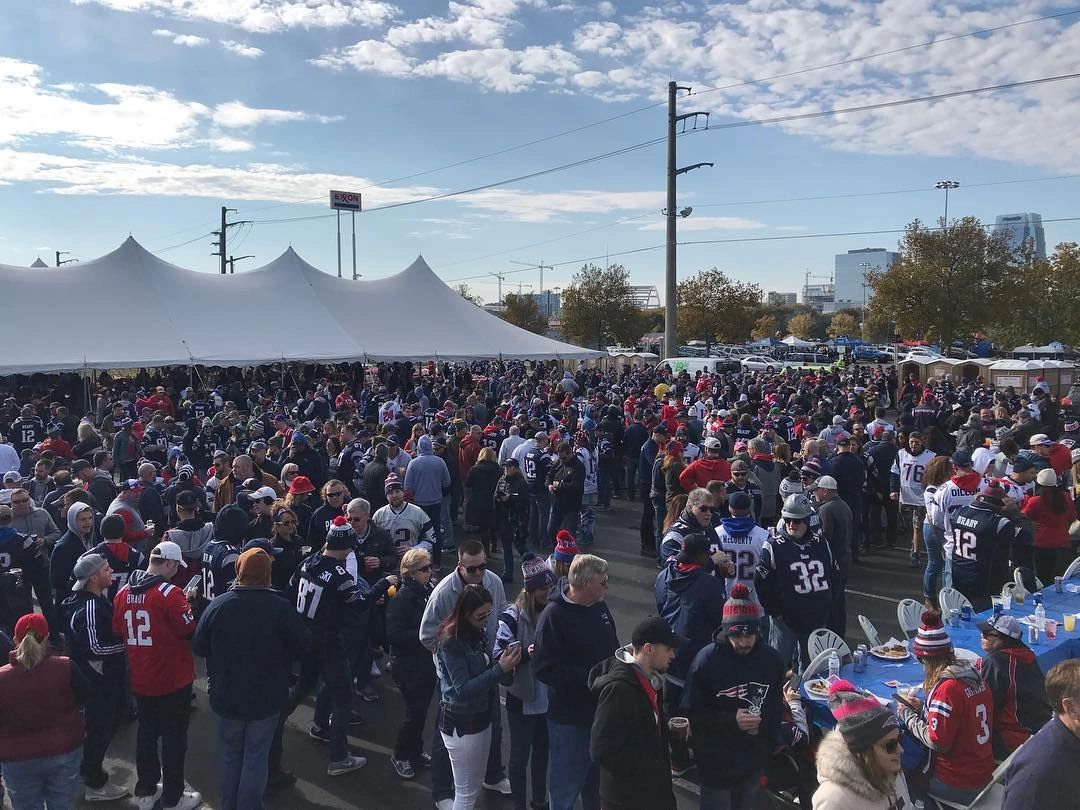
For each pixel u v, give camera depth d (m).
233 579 6.02
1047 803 2.94
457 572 5.04
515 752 4.84
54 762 4.39
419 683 5.42
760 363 39.81
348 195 58.78
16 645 4.37
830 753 3.06
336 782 5.50
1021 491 9.59
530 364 37.97
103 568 5.46
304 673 5.59
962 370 31.30
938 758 4.48
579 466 10.67
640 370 32.59
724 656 4.08
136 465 13.80
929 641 4.65
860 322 118.69
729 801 4.12
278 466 10.60
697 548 5.29
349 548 5.64
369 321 27.23
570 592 4.29
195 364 21.81
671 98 33.47
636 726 3.64
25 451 13.02
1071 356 52.91
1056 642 6.10
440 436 13.10
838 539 7.18
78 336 21.25
